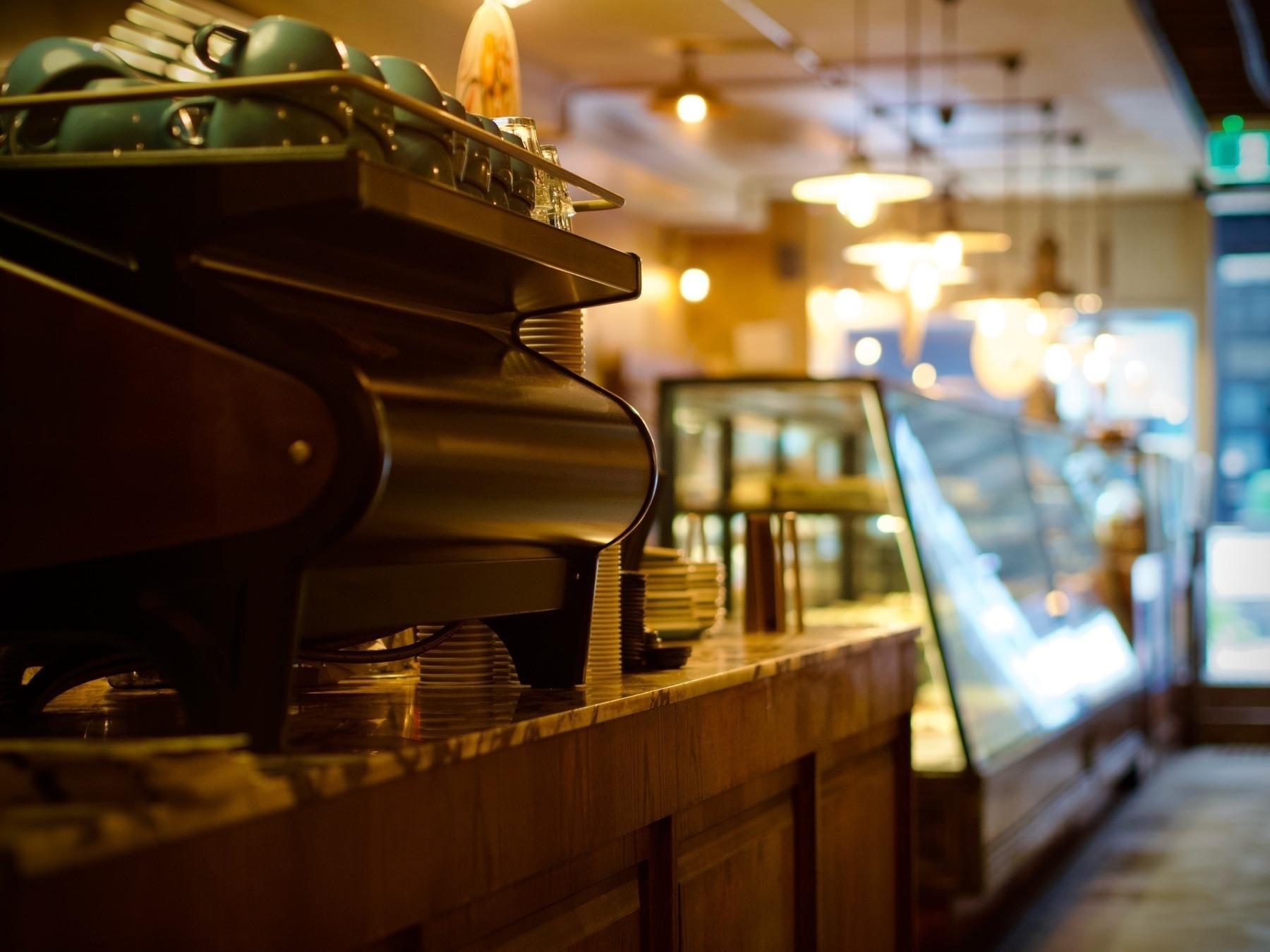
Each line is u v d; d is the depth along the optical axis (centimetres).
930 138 1013
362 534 134
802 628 318
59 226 135
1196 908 522
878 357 1218
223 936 113
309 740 142
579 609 191
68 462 131
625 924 191
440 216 140
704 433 468
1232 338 1245
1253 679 1053
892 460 436
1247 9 751
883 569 450
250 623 129
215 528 129
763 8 717
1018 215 1231
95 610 132
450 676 196
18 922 94
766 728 240
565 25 745
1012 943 471
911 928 331
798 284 1194
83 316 130
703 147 1030
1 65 384
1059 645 615
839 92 884
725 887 226
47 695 160
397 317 163
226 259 139
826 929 276
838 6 714
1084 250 1221
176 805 106
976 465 544
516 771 158
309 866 124
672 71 832
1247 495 1242
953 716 421
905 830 332
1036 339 851
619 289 182
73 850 97
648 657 224
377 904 133
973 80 861
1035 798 502
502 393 162
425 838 141
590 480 177
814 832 264
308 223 137
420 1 619
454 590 158
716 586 286
